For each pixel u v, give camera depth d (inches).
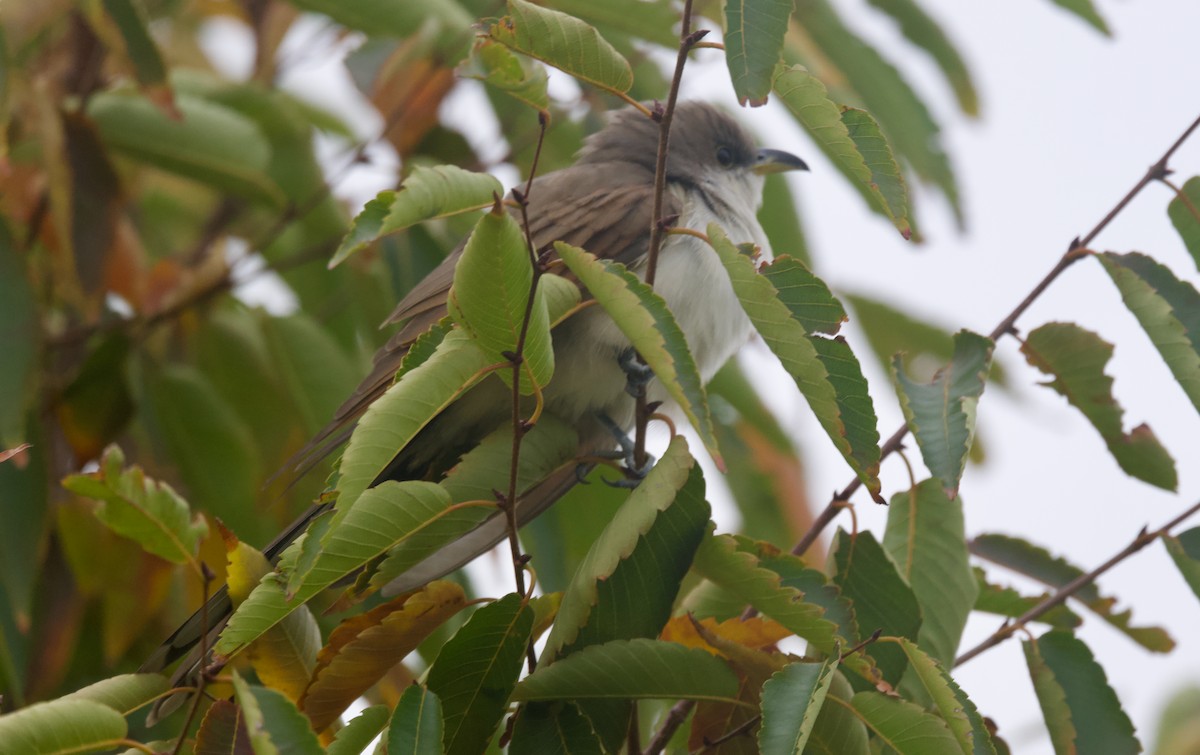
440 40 372.8
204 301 397.1
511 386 212.1
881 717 215.0
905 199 215.6
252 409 397.4
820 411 209.3
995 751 210.7
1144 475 278.1
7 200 370.3
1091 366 275.0
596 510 385.1
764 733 202.8
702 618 264.1
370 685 229.6
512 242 191.2
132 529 213.2
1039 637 267.6
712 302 355.9
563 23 209.2
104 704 207.6
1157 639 284.0
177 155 380.5
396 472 354.9
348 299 424.8
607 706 233.5
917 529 271.9
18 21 400.2
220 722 206.8
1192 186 263.3
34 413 342.0
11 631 327.0
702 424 198.5
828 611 244.8
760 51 203.0
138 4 339.6
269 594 205.8
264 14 431.2
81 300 360.5
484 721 223.9
